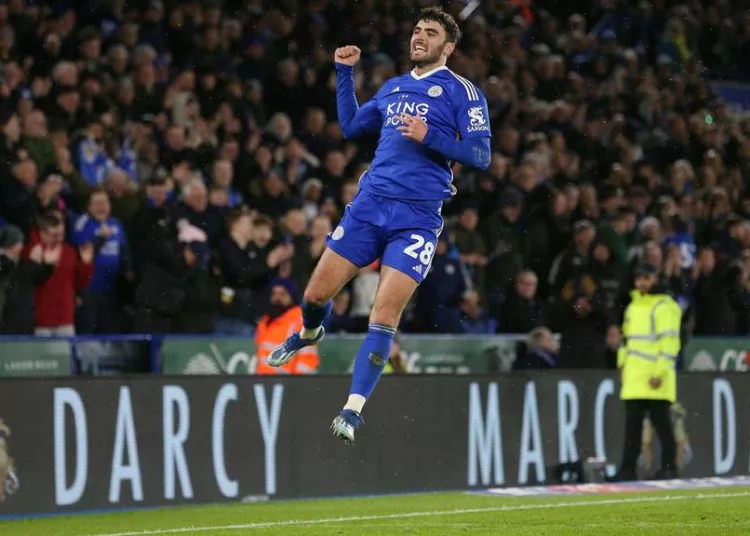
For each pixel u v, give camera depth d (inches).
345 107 602.2
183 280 941.2
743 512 767.7
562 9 1668.3
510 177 1269.7
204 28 1210.6
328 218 1026.7
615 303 1143.0
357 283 1029.8
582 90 1489.9
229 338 940.0
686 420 999.6
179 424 796.6
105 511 765.3
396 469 874.1
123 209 976.3
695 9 1761.8
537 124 1396.4
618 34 1675.7
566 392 955.3
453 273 1074.1
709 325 1263.5
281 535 665.0
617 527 693.3
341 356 973.2
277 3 1305.4
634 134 1520.7
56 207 927.0
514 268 1144.8
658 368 947.3
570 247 1151.0
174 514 754.8
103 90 1074.7
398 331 1006.4
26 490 741.9
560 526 698.8
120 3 1200.2
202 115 1131.3
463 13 1509.6
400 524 708.0
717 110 1638.8
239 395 819.4
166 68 1155.3
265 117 1194.6
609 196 1306.6
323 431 850.1
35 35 1088.2
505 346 1061.1
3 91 979.9
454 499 842.8
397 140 561.9
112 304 943.7
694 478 992.9
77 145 1009.5
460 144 552.7
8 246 871.7
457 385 904.3
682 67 1699.1
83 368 883.4
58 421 754.8
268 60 1255.5
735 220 1362.0
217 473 807.7
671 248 1222.9
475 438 908.0
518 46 1491.1
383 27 1397.6
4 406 738.8
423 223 559.8
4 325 873.5
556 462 946.1
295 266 995.3
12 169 925.2
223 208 995.3
